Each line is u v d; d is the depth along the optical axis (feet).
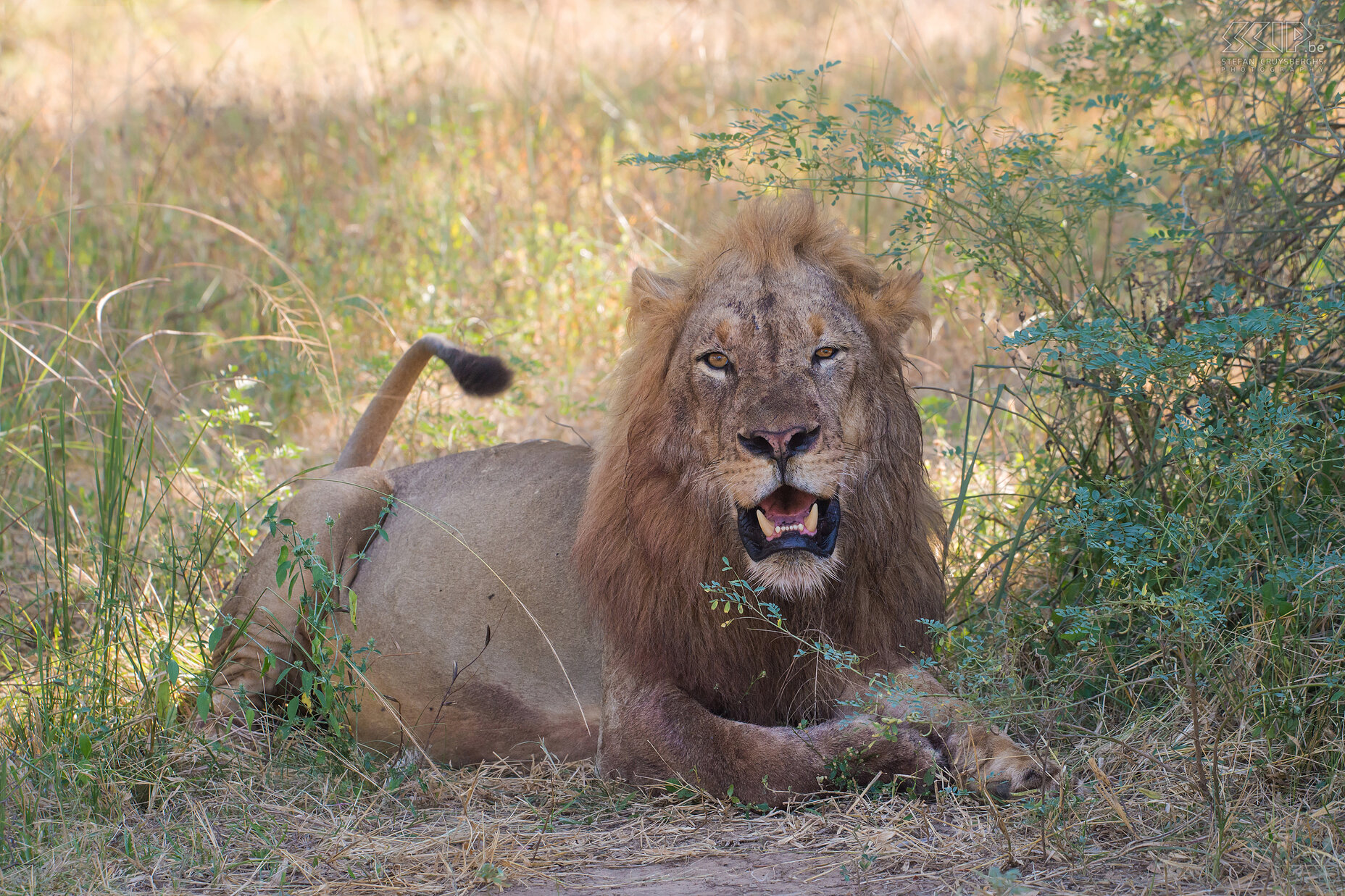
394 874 21.36
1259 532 25.91
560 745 25.98
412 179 60.59
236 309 53.42
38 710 26.37
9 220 49.73
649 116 71.26
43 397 41.88
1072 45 34.81
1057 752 24.56
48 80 83.56
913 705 23.43
